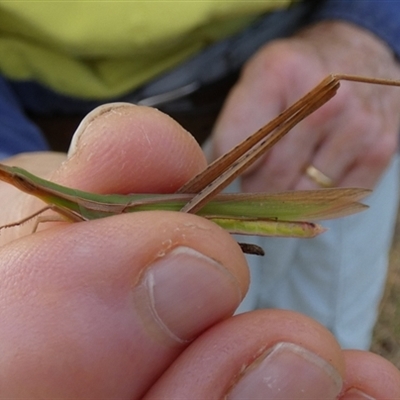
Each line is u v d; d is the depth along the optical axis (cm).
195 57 24
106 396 14
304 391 14
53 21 21
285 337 14
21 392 13
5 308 13
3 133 20
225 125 21
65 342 13
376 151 22
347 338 30
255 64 22
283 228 16
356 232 27
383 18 24
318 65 21
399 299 35
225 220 15
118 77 23
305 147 21
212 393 14
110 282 13
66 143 25
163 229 14
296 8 26
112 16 21
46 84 23
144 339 14
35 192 14
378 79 14
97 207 15
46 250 14
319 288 29
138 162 16
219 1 22
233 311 14
